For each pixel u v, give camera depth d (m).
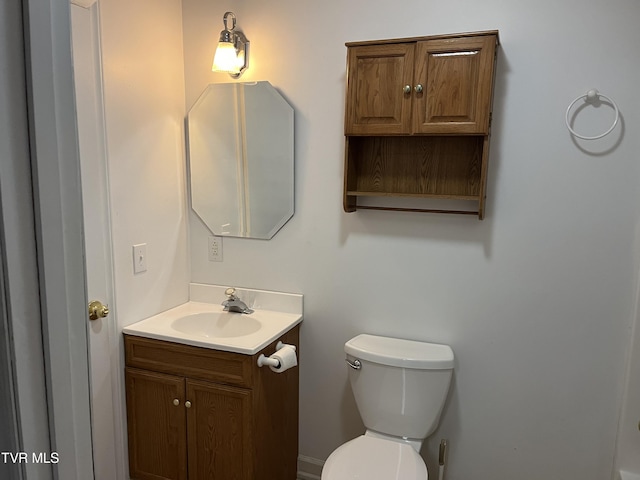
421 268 2.00
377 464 1.66
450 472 2.07
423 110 1.76
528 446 1.93
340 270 2.13
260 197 2.21
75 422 0.54
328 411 2.24
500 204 1.85
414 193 1.93
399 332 2.06
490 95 1.68
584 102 1.70
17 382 0.47
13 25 0.44
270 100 2.12
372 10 1.94
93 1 1.74
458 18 1.82
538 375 1.88
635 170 1.67
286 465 2.20
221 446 1.91
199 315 2.22
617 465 1.79
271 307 2.26
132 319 2.05
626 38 1.64
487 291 1.91
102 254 1.88
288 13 2.07
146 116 2.05
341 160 2.06
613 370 1.78
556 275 1.81
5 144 0.44
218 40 2.19
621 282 1.73
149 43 2.04
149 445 2.04
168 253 2.24
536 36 1.73
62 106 0.49
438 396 1.86
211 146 2.26
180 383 1.94
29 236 0.47
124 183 1.95
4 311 0.45
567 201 1.77
